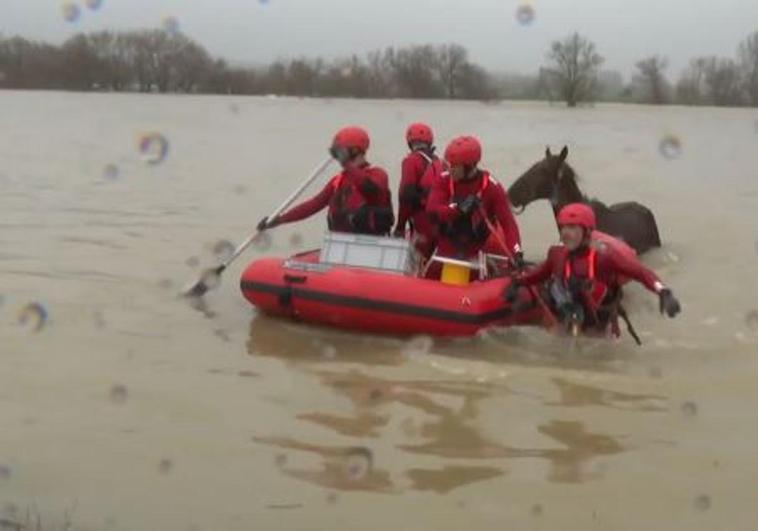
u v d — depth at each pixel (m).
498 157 23.52
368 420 5.56
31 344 6.83
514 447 5.20
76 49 64.50
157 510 4.44
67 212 12.69
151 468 4.87
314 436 5.30
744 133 38.06
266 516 4.39
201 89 63.78
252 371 6.42
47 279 8.73
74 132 29.14
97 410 5.62
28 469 4.84
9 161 19.64
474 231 7.62
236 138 28.12
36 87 66.00
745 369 6.61
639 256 10.23
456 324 7.08
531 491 4.67
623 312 7.21
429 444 5.22
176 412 5.62
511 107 63.06
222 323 7.54
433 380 6.30
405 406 5.80
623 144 29.30
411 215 8.22
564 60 60.03
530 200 9.49
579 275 7.07
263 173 18.14
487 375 6.42
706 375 6.47
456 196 7.63
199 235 11.16
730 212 14.20
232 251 10.22
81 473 4.80
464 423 5.53
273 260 7.85
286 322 7.63
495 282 7.36
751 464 5.01
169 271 9.19
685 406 5.88
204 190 15.42
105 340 6.98
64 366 6.38
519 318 7.38
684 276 9.51
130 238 10.84
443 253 7.72
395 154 23.28
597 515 4.44
